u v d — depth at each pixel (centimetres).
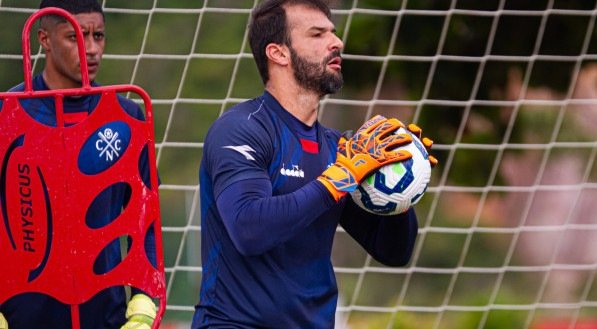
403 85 3061
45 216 1378
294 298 1397
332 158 1459
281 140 1413
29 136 1366
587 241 3406
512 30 2984
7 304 1509
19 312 1509
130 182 1416
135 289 1488
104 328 1548
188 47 3228
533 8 2941
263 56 1446
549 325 3169
